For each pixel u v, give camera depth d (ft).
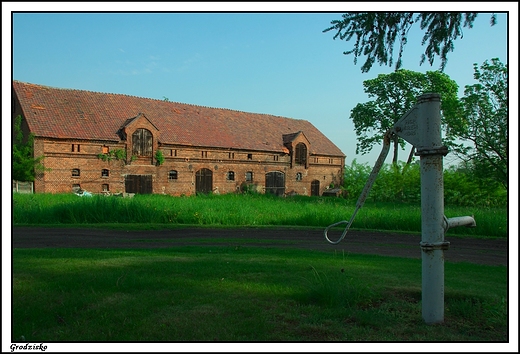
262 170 172.65
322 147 198.90
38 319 15.79
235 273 23.79
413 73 176.65
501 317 16.97
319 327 15.66
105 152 132.46
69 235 47.19
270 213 68.74
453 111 94.99
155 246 39.24
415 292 20.70
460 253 38.22
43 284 20.36
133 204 65.36
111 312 16.61
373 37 32.58
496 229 52.95
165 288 20.16
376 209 74.13
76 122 131.13
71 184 125.49
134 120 137.69
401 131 17.37
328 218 64.08
